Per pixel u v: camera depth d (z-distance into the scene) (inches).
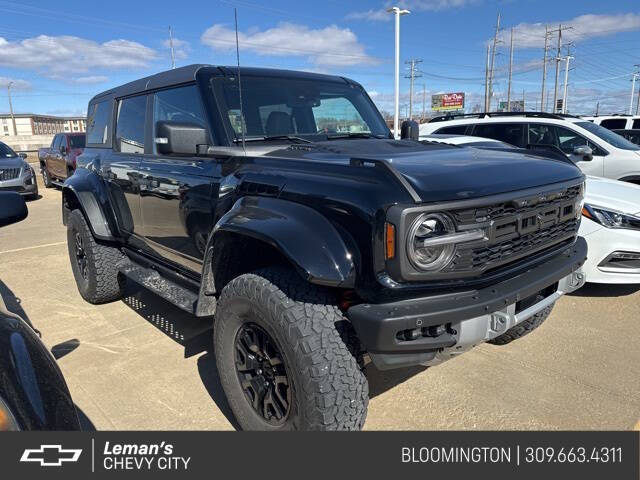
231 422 114.3
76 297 203.2
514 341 153.6
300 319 88.9
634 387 126.1
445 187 85.7
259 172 106.3
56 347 154.6
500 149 130.5
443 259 84.9
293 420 92.6
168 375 136.9
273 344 95.0
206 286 114.0
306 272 84.1
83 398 125.6
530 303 102.1
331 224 88.7
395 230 81.5
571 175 110.4
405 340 84.2
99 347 154.9
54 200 528.7
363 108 159.8
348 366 88.7
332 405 87.5
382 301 84.7
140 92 158.1
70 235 198.1
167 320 175.8
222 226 100.7
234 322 102.0
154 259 160.6
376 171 88.2
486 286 91.4
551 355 144.0
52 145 634.8
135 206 156.9
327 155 108.6
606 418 113.3
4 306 76.9
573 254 113.5
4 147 531.5
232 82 131.5
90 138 203.3
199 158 125.7
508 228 92.8
